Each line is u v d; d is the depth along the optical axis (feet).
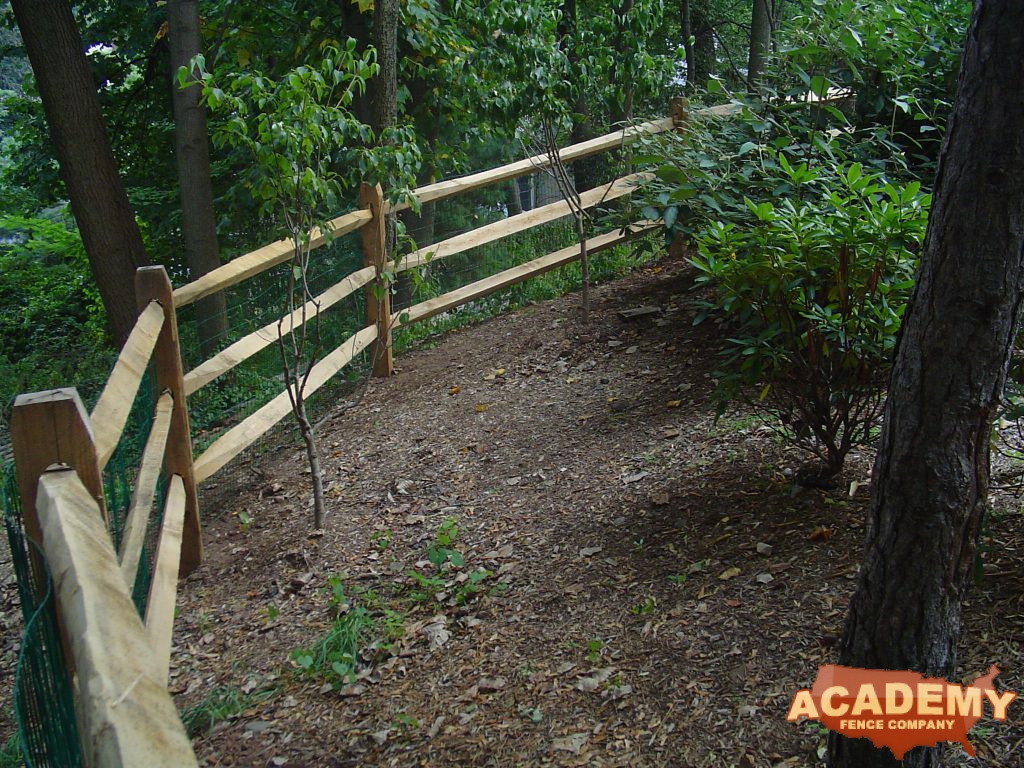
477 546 14.73
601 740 9.67
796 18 20.66
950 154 5.97
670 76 26.35
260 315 23.99
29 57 26.17
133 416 13.16
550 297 26.32
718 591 11.63
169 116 39.42
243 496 18.38
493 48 24.03
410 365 23.63
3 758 9.96
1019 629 9.41
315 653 12.61
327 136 16.03
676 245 26.58
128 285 27.58
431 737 10.46
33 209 50.08
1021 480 11.94
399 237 19.54
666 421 17.19
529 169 25.09
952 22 20.38
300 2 30.19
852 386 12.30
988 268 5.84
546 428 18.34
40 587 6.39
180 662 13.26
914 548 6.32
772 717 9.23
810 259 12.09
